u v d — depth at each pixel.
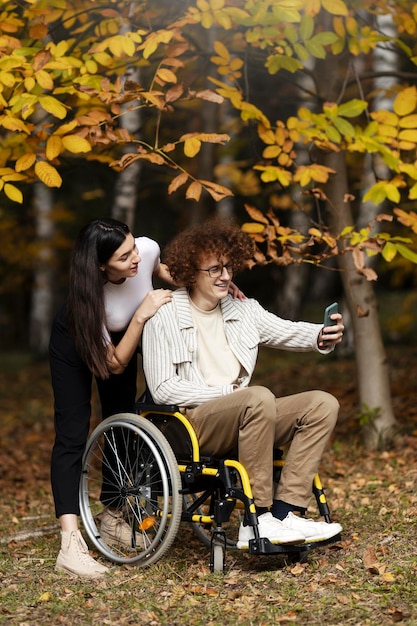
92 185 15.31
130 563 5.79
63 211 19.72
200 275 5.68
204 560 5.91
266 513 5.41
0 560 6.17
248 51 8.44
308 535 5.39
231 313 5.87
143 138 12.62
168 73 6.89
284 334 5.90
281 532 5.27
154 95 6.83
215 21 7.16
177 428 5.68
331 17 8.55
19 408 17.08
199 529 6.37
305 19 7.36
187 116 14.52
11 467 10.95
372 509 6.90
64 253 23.80
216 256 5.62
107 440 6.04
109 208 15.14
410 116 7.54
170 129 13.88
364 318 9.48
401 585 5.02
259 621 4.68
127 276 5.66
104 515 6.25
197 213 16.27
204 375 5.71
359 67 12.95
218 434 5.52
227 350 5.81
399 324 19.77
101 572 5.69
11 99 6.46
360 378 9.60
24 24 7.62
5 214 19.38
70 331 5.78
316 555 5.79
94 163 10.41
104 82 6.78
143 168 12.03
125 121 12.09
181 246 5.71
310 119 7.44
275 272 24.55
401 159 7.68
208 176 15.48
